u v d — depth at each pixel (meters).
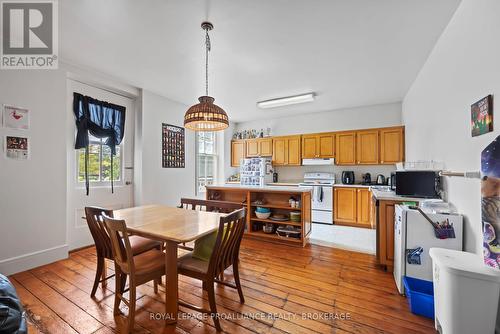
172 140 4.25
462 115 1.82
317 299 1.95
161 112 4.04
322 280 2.27
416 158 3.27
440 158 2.32
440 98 2.30
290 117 5.56
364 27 2.10
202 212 2.43
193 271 1.69
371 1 1.77
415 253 1.94
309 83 3.49
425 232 1.91
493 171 1.28
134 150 3.73
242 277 2.33
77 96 3.00
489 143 1.43
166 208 2.64
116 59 2.71
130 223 1.96
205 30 2.14
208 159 5.51
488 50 1.46
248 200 3.55
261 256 2.87
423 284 1.91
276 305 1.87
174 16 1.94
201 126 2.45
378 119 4.64
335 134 4.79
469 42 1.70
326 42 2.35
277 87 3.65
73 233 2.98
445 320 1.35
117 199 3.50
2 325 0.91
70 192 2.96
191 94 3.98
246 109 4.98
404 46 2.43
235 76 3.21
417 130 3.21
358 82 3.45
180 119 4.45
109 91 3.41
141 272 1.60
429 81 2.65
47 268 2.48
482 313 1.25
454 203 2.00
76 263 2.61
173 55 2.62
